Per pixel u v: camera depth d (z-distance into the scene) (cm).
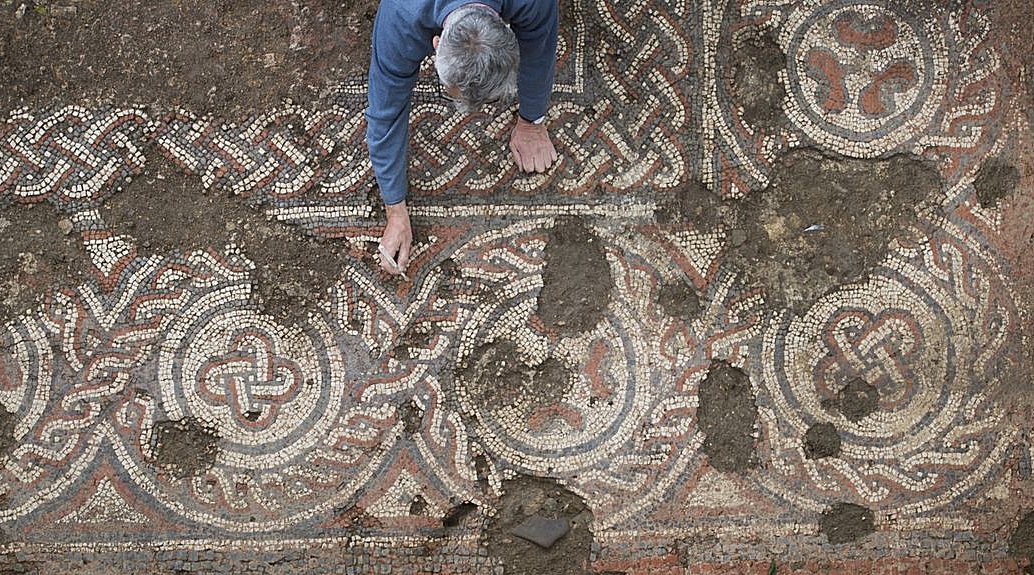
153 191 230
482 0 161
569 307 233
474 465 231
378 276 231
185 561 228
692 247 235
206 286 230
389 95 183
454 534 231
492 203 233
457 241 232
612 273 234
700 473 233
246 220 231
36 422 228
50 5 229
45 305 229
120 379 229
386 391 231
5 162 228
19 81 229
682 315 234
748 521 233
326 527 229
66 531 227
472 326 232
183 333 229
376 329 231
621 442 233
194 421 229
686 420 234
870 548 235
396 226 221
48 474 228
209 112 231
